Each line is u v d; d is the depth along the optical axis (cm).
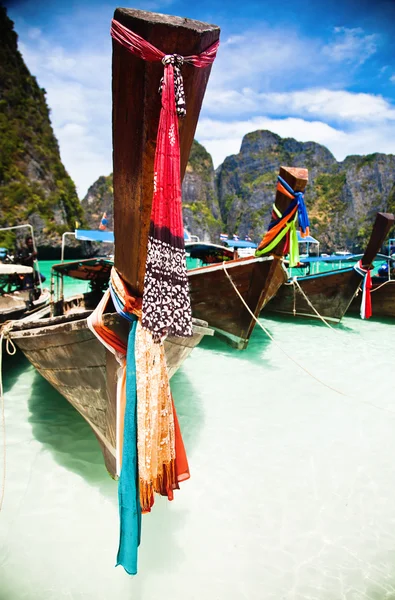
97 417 396
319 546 336
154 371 284
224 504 384
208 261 1314
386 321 1201
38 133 6034
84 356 359
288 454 468
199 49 216
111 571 308
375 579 305
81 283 2236
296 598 288
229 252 1212
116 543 334
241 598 288
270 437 505
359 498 395
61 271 865
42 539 337
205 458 456
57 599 285
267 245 684
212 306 819
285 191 635
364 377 718
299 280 1140
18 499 382
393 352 876
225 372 734
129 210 260
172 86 212
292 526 358
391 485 414
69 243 4916
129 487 270
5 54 5812
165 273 244
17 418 546
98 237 1184
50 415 557
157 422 287
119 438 313
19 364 786
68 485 404
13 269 741
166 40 207
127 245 274
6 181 5241
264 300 780
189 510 375
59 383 443
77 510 370
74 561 317
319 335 1024
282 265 748
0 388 399
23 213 5081
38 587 294
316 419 554
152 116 225
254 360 807
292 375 723
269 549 332
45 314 845
